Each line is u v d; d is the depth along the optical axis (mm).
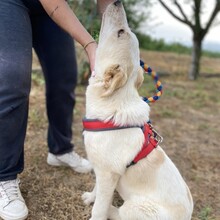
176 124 2010
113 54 923
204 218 1159
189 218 989
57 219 1060
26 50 968
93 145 953
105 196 984
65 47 1138
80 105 2006
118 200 1190
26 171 1254
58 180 1239
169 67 3863
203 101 2611
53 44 1122
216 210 1231
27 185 1185
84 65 2258
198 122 2107
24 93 966
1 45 934
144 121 977
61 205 1115
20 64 942
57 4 935
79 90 2230
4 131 965
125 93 953
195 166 1518
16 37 948
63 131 1248
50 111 1212
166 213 941
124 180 985
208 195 1315
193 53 3439
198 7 3293
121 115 942
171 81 3201
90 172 1314
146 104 997
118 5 937
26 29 979
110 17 932
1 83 931
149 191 964
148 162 966
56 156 1288
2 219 1031
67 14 946
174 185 972
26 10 1002
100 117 948
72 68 1178
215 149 1733
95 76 958
